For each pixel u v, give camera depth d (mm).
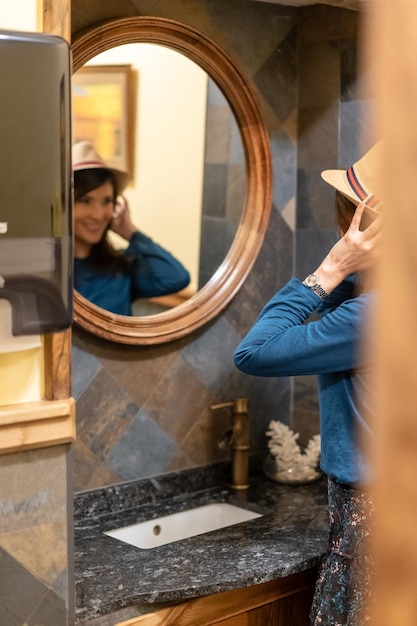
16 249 1222
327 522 2146
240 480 2424
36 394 1371
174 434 2367
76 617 1584
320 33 2484
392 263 184
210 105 2389
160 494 2328
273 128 2516
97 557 1894
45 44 1211
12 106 1191
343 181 1700
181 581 1746
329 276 1686
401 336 183
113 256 2295
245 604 1883
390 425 184
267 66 2480
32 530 1371
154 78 2316
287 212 2588
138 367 2271
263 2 2443
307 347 1596
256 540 2014
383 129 184
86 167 2268
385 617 181
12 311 1245
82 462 2178
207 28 2320
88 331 2131
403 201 182
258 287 2537
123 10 2129
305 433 2646
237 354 1707
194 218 2396
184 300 2371
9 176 1201
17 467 1345
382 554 183
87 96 2256
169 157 2361
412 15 178
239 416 2404
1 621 1351
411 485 181
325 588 1718
